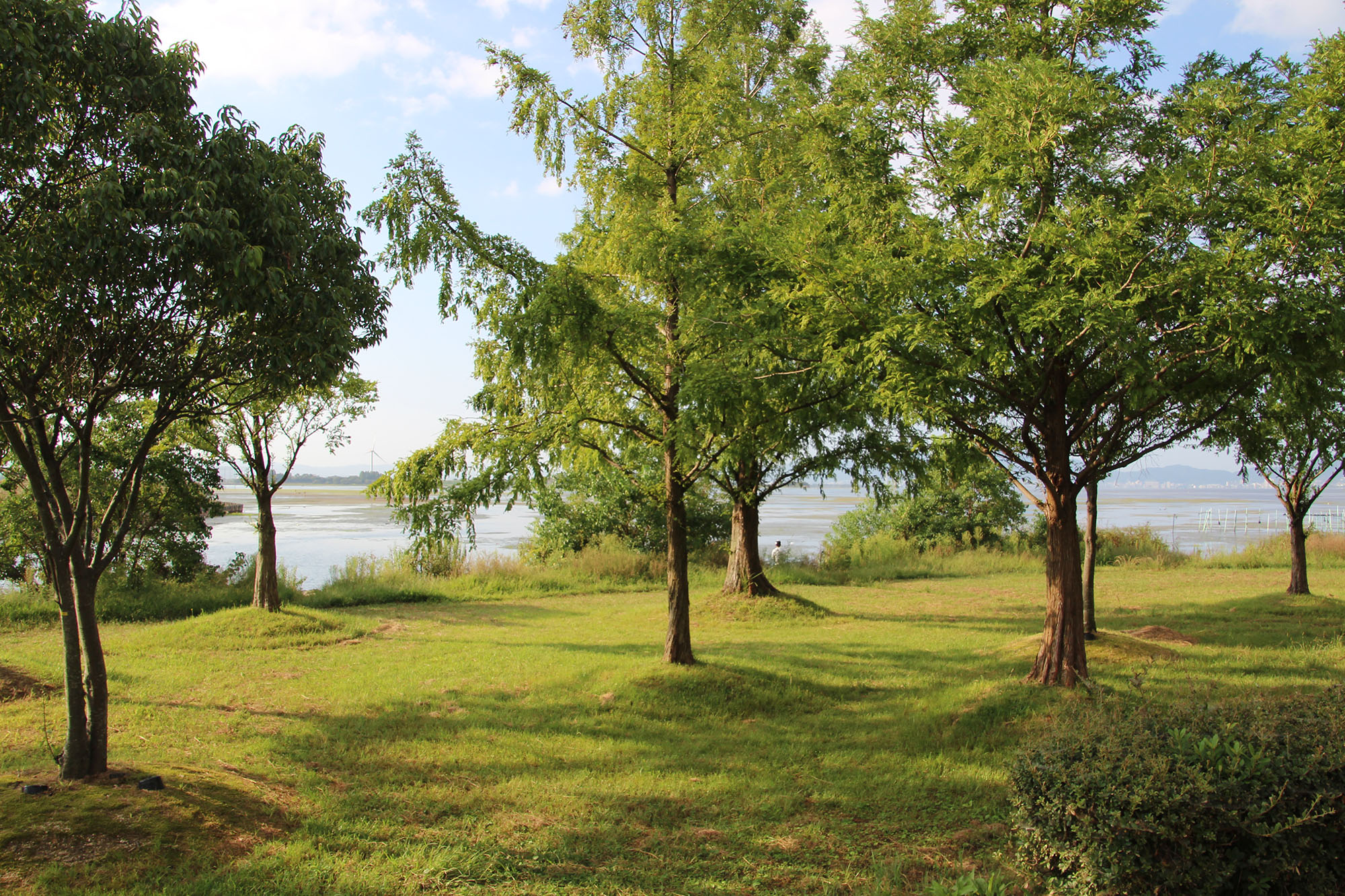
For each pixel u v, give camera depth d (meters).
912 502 30.45
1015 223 8.66
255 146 6.34
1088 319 6.53
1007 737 7.87
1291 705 4.76
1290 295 6.42
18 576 17.30
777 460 16.06
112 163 5.66
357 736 8.27
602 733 8.51
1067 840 4.30
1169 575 23.91
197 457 18.30
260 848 5.36
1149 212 7.23
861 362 7.83
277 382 6.22
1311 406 8.39
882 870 5.11
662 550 26.55
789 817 6.20
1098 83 8.09
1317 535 28.23
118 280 5.62
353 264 6.93
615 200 10.57
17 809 5.41
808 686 10.40
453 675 11.23
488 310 9.68
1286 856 3.91
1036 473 9.48
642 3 10.22
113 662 11.91
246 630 13.96
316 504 97.25
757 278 8.80
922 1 9.37
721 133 10.67
